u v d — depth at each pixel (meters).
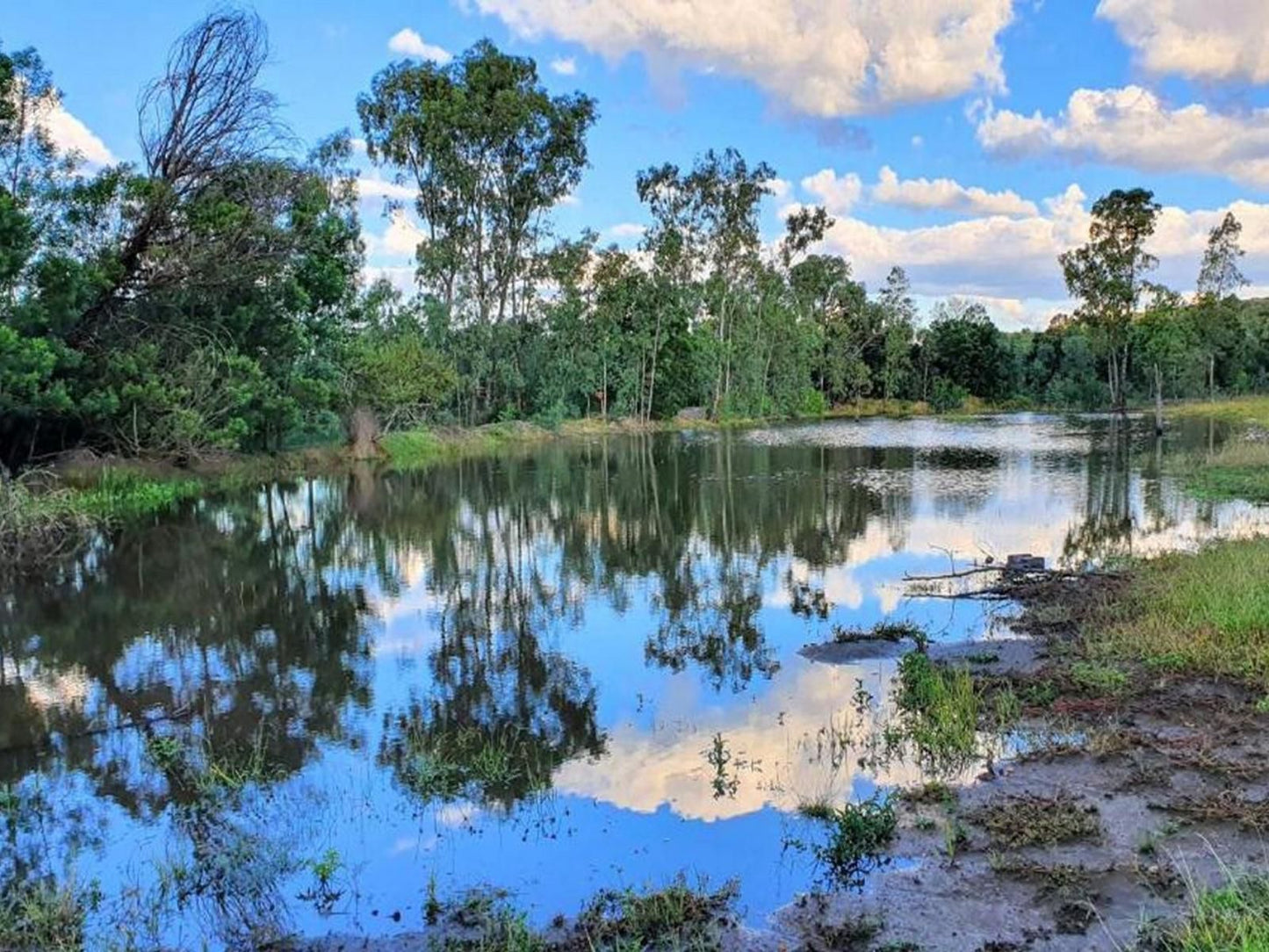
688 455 33.38
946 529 16.48
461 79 44.12
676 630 10.39
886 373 70.31
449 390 38.78
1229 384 62.56
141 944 4.58
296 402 27.00
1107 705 7.04
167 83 21.31
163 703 8.26
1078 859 4.93
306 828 5.76
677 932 4.48
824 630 10.15
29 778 6.65
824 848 5.28
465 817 5.87
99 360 21.28
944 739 6.57
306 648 9.96
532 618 11.10
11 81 18.52
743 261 56.84
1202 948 3.84
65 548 15.80
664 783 6.30
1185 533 15.01
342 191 30.36
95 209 20.30
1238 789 5.56
